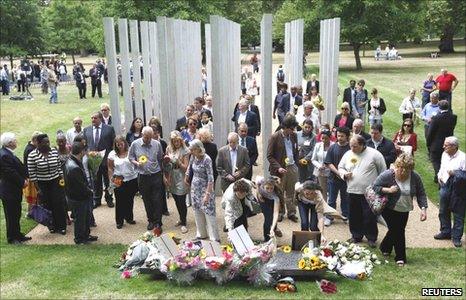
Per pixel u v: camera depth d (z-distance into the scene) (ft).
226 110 43.55
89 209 29.60
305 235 25.71
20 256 27.12
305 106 38.40
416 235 30.17
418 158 47.19
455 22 165.27
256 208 26.94
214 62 37.88
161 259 23.48
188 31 50.29
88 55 230.07
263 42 37.76
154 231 29.27
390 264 25.57
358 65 132.36
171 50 39.88
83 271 24.62
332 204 31.81
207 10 134.72
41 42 143.23
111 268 25.03
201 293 21.72
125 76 41.14
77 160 28.71
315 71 129.90
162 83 40.14
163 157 31.14
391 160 30.96
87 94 99.30
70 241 29.86
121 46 40.68
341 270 23.70
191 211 35.04
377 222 29.09
